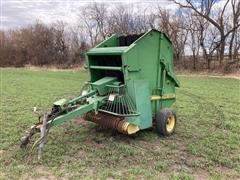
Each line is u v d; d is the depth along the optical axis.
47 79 13.45
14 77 14.45
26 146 3.93
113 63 4.52
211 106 6.93
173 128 4.73
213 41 19.86
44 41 27.78
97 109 4.25
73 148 4.02
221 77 15.59
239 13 19.50
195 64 19.53
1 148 4.07
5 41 28.44
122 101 4.20
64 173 3.30
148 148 4.10
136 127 4.19
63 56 26.81
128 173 3.32
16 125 5.21
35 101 7.46
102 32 26.56
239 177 3.29
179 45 20.67
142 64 4.37
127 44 4.86
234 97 8.37
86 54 4.63
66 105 3.96
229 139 4.51
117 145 4.12
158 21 22.17
